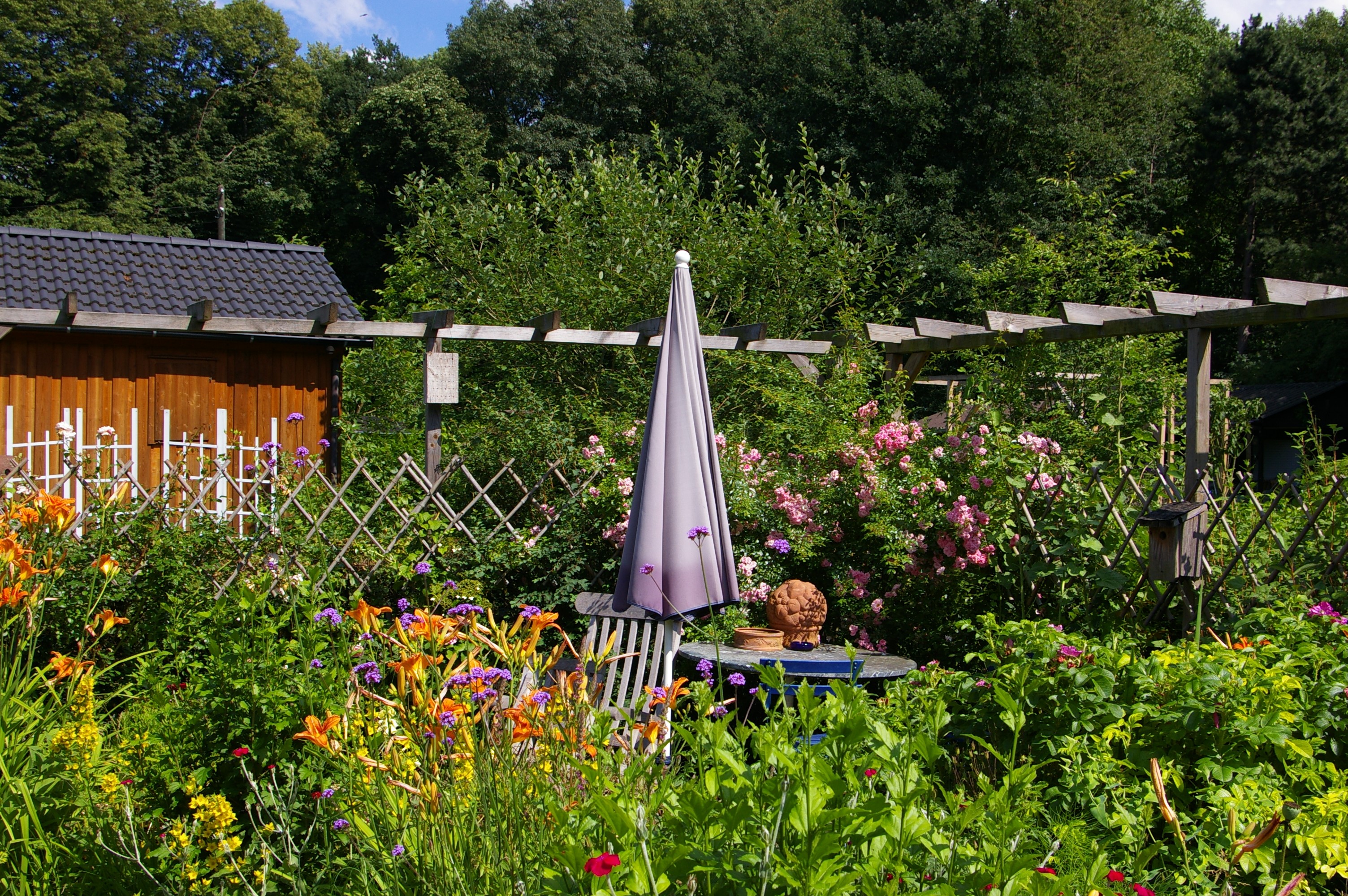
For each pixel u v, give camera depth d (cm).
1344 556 468
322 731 266
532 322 789
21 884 260
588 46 3083
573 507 654
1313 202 2733
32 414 1022
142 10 3069
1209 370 625
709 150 2534
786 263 1070
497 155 2966
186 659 396
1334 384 2172
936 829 212
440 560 621
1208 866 279
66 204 2697
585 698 286
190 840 268
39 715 321
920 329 800
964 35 2155
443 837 232
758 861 190
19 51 2802
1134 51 2425
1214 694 323
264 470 601
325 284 1334
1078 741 328
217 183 2952
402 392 977
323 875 263
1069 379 862
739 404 917
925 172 2098
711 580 486
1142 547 525
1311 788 312
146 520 555
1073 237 1312
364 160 2892
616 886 184
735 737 264
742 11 3198
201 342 1113
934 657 593
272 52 3347
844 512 652
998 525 568
